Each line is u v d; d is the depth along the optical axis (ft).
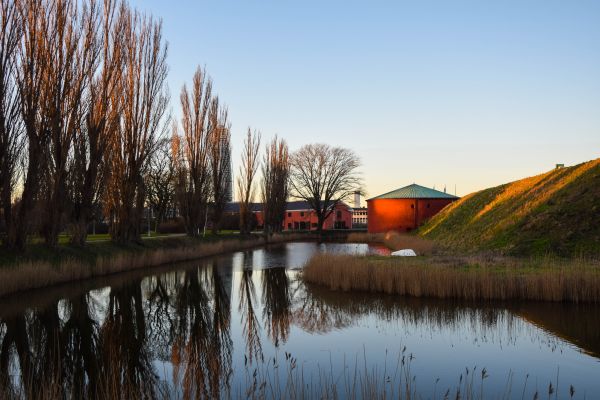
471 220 111.14
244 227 164.14
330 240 187.42
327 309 47.21
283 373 28.27
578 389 25.57
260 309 48.11
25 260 55.98
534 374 28.04
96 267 67.92
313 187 223.71
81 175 70.33
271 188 181.68
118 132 82.74
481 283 49.65
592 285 46.39
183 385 26.20
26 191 56.54
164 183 150.00
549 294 47.52
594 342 34.37
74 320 42.32
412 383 26.48
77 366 29.99
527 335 36.35
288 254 115.24
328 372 28.43
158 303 51.39
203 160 121.70
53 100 60.85
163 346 34.65
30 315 43.55
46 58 58.95
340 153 224.33
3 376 27.48
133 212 89.97
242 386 25.94
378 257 73.31
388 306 47.88
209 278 71.00
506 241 75.51
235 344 35.12
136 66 85.40
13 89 53.93
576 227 67.05
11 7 52.90
